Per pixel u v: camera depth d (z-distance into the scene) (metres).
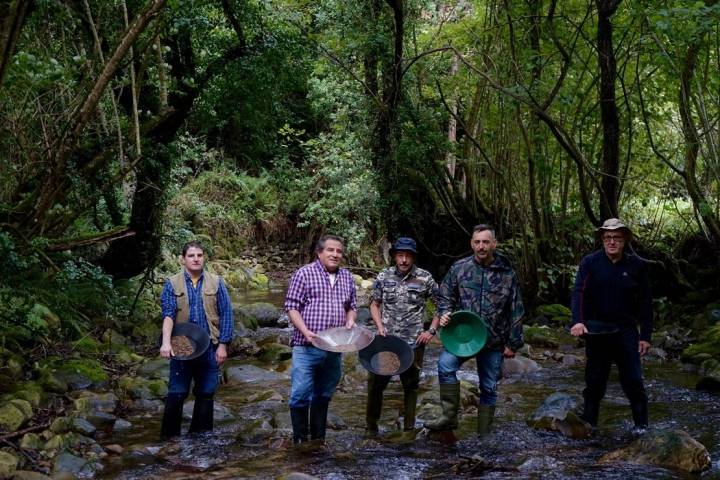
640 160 13.31
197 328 6.16
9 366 7.44
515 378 8.66
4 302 7.42
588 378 6.23
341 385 8.38
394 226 14.33
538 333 11.15
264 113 13.16
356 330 5.59
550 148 13.74
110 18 9.43
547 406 6.70
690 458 5.21
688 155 11.02
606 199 10.76
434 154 13.83
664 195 14.16
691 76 10.15
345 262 20.89
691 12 8.05
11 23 6.07
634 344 5.98
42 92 8.57
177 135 12.70
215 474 5.28
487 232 5.87
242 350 10.55
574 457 5.54
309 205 21.50
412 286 6.13
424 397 7.48
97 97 7.29
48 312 8.59
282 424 6.44
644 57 11.41
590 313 6.05
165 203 11.88
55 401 7.04
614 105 10.45
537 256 13.26
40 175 8.40
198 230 21.02
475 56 13.72
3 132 7.93
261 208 22.89
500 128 13.63
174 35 10.98
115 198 11.68
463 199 14.91
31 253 7.64
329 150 20.47
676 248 13.26
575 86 11.90
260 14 11.88
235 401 7.72
